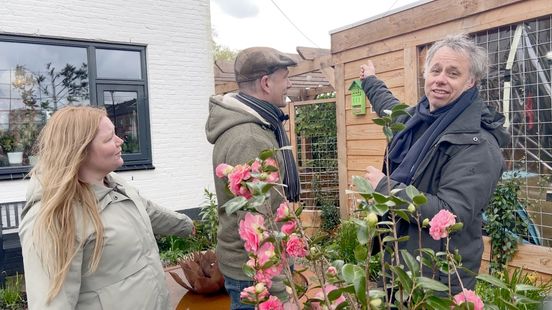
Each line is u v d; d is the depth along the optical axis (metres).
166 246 5.23
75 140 1.36
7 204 5.07
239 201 0.88
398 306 0.85
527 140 3.18
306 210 5.57
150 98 6.41
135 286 1.43
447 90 1.53
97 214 1.36
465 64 1.51
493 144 1.48
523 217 3.19
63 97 5.85
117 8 6.11
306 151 6.22
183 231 1.99
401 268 0.81
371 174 1.40
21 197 5.49
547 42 2.98
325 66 5.09
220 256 1.62
